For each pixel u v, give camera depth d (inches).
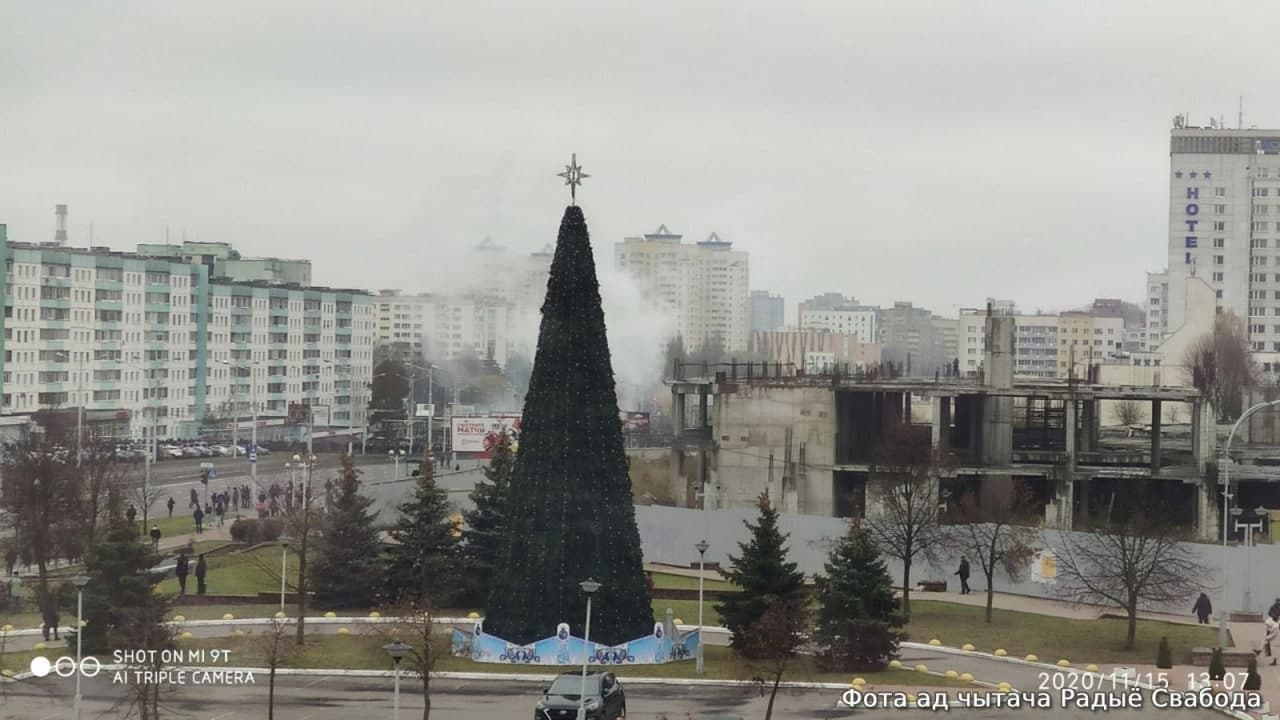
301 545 4133.9
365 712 3142.2
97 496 5083.7
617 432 3666.3
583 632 3609.7
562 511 3619.6
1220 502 6274.6
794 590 3791.8
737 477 6619.1
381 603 4323.3
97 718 3058.6
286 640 3393.2
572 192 3644.2
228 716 3097.9
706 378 7854.3
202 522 6082.7
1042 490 6648.6
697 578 5201.8
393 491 6274.6
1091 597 4675.2
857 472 6604.3
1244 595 4603.8
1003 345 6491.1
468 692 3361.2
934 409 6451.8
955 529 4904.0
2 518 5246.1
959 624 4439.0
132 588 3676.2
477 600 4559.5
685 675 3555.6
